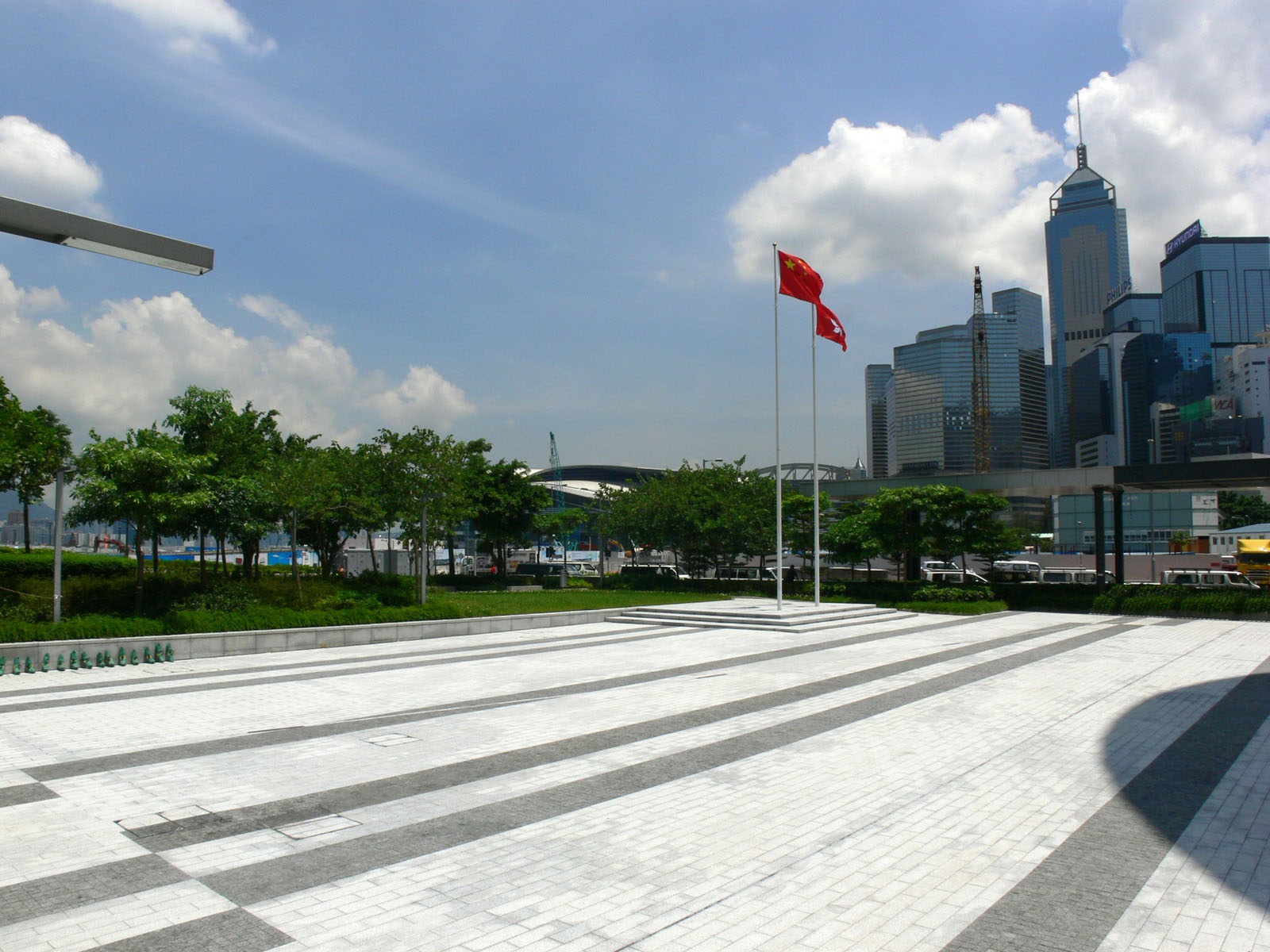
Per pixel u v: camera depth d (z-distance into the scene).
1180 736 11.75
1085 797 8.97
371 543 37.78
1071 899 6.32
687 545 46.19
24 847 7.42
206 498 22.20
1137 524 79.12
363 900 6.30
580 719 12.98
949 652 21.08
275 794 9.05
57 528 20.00
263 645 21.25
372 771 9.98
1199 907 6.18
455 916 6.01
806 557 46.22
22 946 5.53
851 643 23.31
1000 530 37.41
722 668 18.36
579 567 83.62
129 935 5.71
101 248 7.58
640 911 6.11
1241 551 49.25
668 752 10.90
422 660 19.70
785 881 6.66
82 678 17.02
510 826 8.02
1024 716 13.10
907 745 11.26
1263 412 190.62
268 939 5.64
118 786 9.31
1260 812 8.43
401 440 31.48
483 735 11.85
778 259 29.38
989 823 8.09
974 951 5.48
